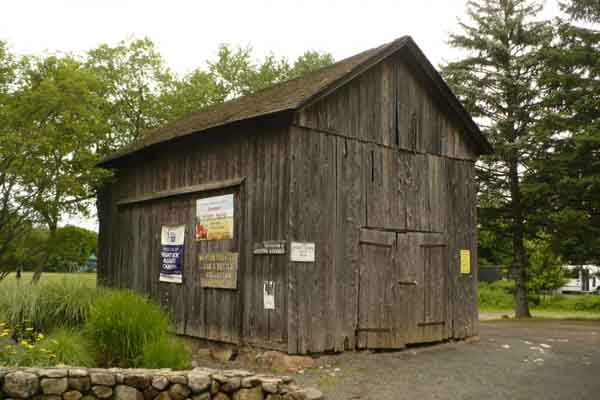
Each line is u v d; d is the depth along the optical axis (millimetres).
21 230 16641
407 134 12070
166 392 6816
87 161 16516
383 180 11500
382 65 11750
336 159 10758
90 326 8797
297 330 9820
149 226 14039
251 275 10688
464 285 12781
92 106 17281
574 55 20719
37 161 15414
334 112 10805
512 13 23000
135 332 8609
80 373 6566
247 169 11094
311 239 10195
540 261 29969
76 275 12914
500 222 23875
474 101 22438
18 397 6297
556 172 20922
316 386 8398
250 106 12273
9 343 8461
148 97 23297
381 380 8781
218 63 30828
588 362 10531
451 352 11266
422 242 12039
